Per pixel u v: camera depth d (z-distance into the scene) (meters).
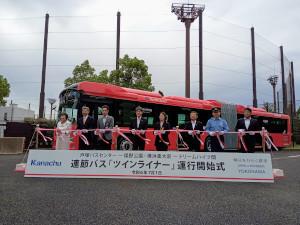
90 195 5.25
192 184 6.47
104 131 8.41
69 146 8.55
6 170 8.46
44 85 26.86
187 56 26.95
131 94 12.92
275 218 4.02
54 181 6.64
